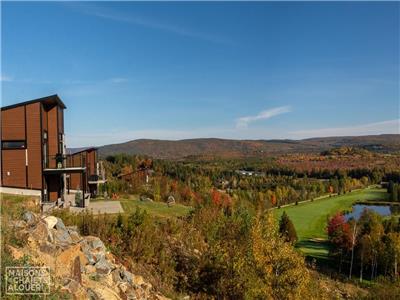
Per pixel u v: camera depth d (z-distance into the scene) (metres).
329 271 50.19
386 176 195.00
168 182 63.50
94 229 15.20
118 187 41.03
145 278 13.98
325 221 91.38
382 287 32.81
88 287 9.77
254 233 18.38
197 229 20.62
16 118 24.14
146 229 16.23
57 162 25.39
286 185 141.12
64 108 30.08
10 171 23.95
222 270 16.58
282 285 17.28
